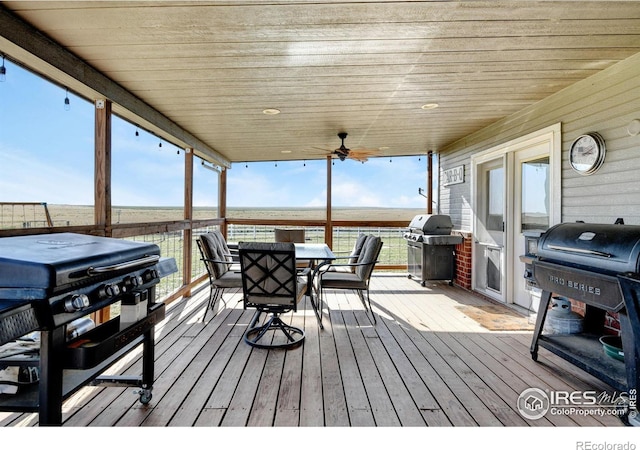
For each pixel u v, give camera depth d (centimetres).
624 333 204
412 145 615
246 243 305
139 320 196
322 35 239
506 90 348
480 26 229
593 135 306
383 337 342
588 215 317
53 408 149
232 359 289
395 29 232
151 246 213
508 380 254
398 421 202
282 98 366
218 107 394
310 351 307
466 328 369
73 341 164
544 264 270
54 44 242
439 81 322
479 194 520
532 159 411
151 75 303
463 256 555
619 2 203
